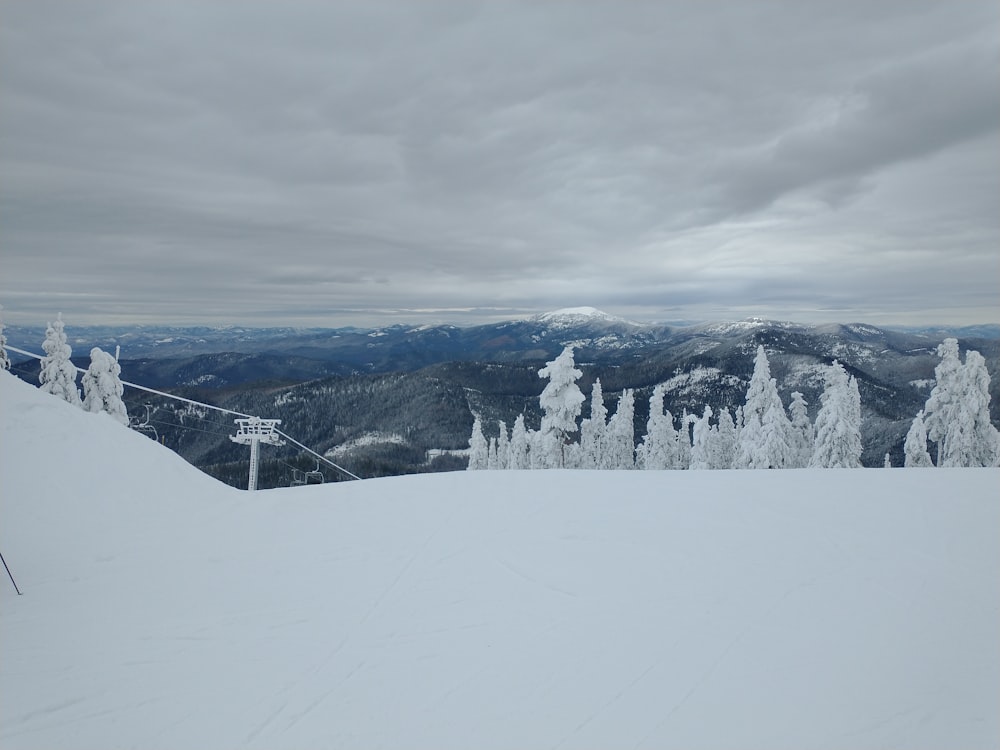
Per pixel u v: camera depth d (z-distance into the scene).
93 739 4.62
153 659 5.86
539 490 13.28
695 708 4.96
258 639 6.29
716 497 12.23
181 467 13.34
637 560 8.59
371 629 6.51
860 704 4.96
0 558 7.59
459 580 7.95
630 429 43.91
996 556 8.38
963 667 5.48
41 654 5.94
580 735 4.63
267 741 4.60
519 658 5.85
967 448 30.98
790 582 7.61
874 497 11.86
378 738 4.63
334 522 10.88
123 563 8.65
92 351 29.61
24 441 11.52
